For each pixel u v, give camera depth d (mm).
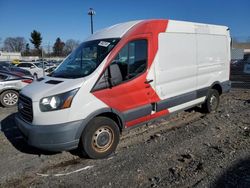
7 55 63656
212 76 7605
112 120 4984
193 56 6773
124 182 3984
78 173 4344
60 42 70125
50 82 4855
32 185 4035
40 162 4801
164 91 5953
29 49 81812
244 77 17797
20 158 4992
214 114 7754
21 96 4992
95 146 4809
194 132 6156
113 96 4926
